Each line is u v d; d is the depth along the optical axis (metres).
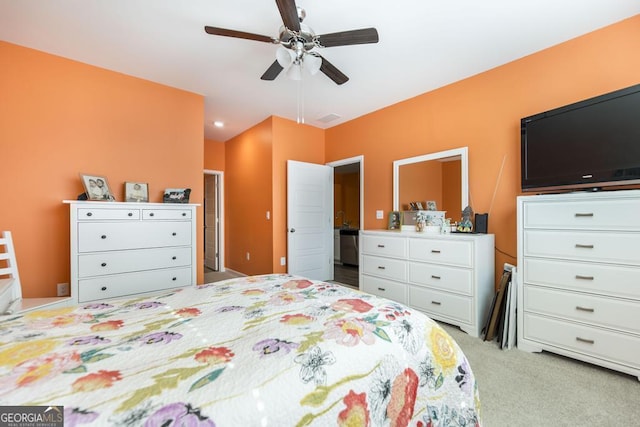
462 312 2.45
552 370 1.87
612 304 1.76
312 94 3.31
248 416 0.60
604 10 1.92
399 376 0.89
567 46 2.25
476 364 1.95
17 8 1.92
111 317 1.08
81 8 1.93
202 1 1.87
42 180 2.44
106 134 2.74
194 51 2.46
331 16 2.00
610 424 1.38
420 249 2.74
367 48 2.38
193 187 3.26
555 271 1.99
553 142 2.10
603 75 2.09
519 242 2.16
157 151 3.03
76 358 0.74
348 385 0.77
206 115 4.04
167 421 0.54
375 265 3.15
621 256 1.73
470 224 2.69
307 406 0.68
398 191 3.47
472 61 2.57
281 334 0.92
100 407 0.55
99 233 2.33
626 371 1.71
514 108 2.54
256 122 4.33
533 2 1.85
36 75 2.42
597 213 1.81
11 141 2.32
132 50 2.44
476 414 1.07
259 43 2.34
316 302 1.26
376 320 1.05
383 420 0.81
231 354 0.78
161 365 0.72
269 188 4.12
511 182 2.54
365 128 3.95
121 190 2.81
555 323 1.99
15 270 2.07
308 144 4.45
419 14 1.97
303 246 4.23
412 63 2.61
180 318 1.06
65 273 2.53
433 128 3.14
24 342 0.84
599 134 1.87
